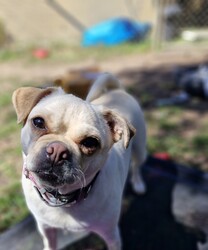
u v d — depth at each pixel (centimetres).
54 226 36
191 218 50
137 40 145
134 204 53
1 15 144
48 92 33
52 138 28
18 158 67
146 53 133
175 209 52
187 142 72
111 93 46
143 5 147
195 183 57
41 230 39
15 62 131
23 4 143
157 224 50
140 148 47
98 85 44
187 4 148
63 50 140
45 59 133
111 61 127
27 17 145
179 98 91
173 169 59
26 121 31
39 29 147
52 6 144
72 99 30
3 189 58
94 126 29
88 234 47
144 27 146
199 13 150
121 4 148
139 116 45
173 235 48
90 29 148
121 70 117
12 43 146
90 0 146
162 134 75
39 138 29
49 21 146
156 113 84
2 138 74
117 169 37
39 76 115
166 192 55
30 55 137
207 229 49
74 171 28
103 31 144
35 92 32
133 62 125
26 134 30
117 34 144
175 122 80
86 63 126
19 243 46
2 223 51
